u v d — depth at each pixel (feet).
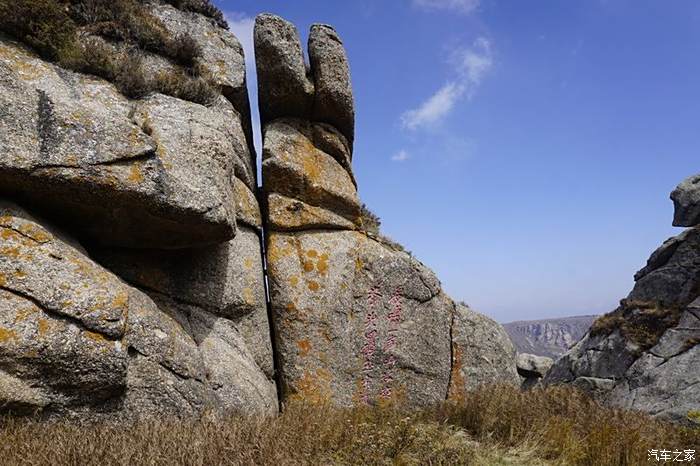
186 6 43.24
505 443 27.61
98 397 23.07
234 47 43.55
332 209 41.75
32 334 21.48
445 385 40.88
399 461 22.20
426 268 43.37
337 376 36.76
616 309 80.28
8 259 22.65
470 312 44.32
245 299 34.65
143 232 29.17
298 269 38.22
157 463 16.58
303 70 42.93
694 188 83.20
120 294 24.66
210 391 27.94
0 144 23.71
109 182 25.58
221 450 18.28
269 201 39.93
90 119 26.40
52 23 30.83
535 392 37.17
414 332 40.55
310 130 44.16
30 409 21.31
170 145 29.68
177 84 35.81
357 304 38.96
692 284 73.15
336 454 21.99
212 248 34.04
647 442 26.08
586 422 29.96
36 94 25.89
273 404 32.99
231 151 33.14
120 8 37.27
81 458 16.39
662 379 61.52
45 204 25.89
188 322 31.09
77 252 25.38
